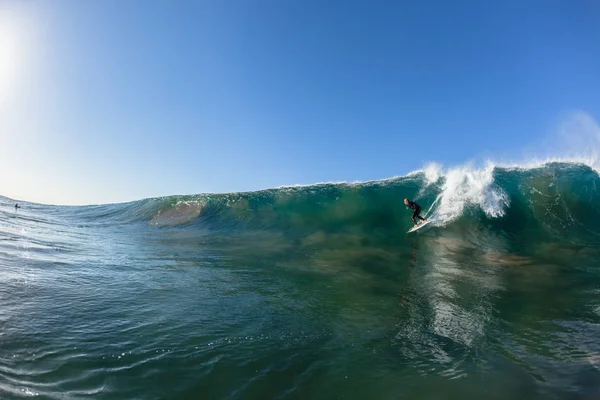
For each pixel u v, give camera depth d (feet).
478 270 25.55
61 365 10.19
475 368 11.84
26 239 28.63
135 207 61.62
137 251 28.68
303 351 12.62
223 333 13.60
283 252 30.76
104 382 9.72
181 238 37.68
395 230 40.68
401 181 51.13
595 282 22.48
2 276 17.08
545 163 47.09
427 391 10.42
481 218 40.34
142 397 9.34
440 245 34.35
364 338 14.02
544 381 11.05
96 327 12.98
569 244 33.19
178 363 11.12
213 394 9.75
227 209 50.08
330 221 43.96
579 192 40.98
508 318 16.58
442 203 44.47
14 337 11.32
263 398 9.73
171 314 15.03
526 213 39.83
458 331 15.02
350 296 19.35
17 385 9.00
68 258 23.31
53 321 12.96
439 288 21.17
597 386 10.62
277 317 15.72
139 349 11.68
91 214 63.10
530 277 23.70
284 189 53.57
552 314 17.19
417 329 15.12
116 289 17.63
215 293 18.54
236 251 30.71
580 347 13.57
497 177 44.78
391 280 22.76
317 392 10.17
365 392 10.29
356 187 50.85
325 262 27.35
